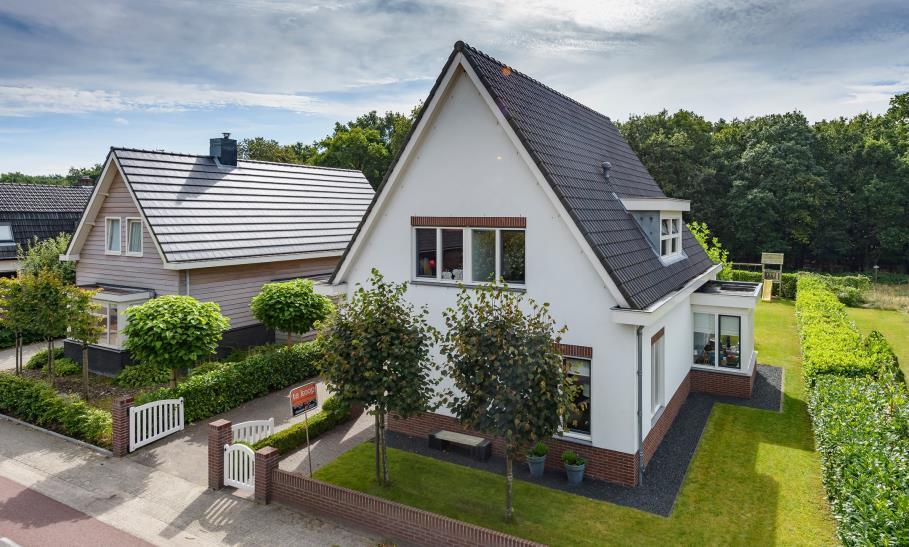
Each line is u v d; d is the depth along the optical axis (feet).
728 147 163.32
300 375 60.44
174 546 30.66
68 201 115.03
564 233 38.70
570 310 38.81
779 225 152.76
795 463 40.19
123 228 67.51
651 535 31.32
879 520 21.54
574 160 46.34
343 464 40.73
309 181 90.22
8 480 38.52
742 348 55.11
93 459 41.93
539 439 30.83
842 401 35.01
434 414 45.39
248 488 36.94
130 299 61.93
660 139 157.48
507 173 40.88
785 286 119.44
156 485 37.86
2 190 107.45
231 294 67.92
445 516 31.24
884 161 151.53
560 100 56.03
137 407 43.50
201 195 70.69
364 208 93.66
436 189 44.37
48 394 48.88
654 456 41.65
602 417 37.88
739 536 31.17
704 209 154.71
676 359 49.65
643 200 46.75
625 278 37.22
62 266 81.87
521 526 32.19
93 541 31.12
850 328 56.44
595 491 36.45
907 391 44.06
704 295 55.06
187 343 48.55
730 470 39.22
